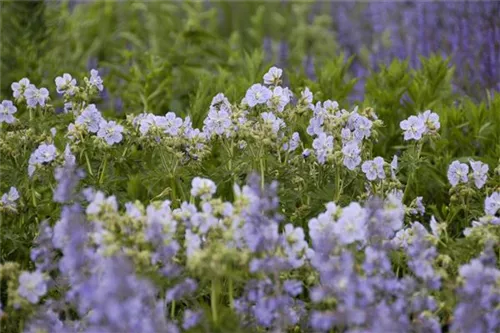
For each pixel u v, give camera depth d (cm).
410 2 1209
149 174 618
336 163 589
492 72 974
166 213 507
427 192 727
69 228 498
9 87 933
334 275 481
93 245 508
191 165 619
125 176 669
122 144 651
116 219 495
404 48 1120
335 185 600
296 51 1353
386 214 515
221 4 1470
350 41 1392
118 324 458
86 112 617
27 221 599
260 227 497
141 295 471
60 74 985
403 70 840
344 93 821
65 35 1205
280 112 617
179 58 1020
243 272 496
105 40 1245
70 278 521
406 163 636
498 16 1015
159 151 622
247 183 586
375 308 478
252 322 510
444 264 516
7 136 613
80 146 613
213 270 481
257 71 841
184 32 1080
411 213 625
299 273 520
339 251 498
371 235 510
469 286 482
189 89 926
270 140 586
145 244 497
